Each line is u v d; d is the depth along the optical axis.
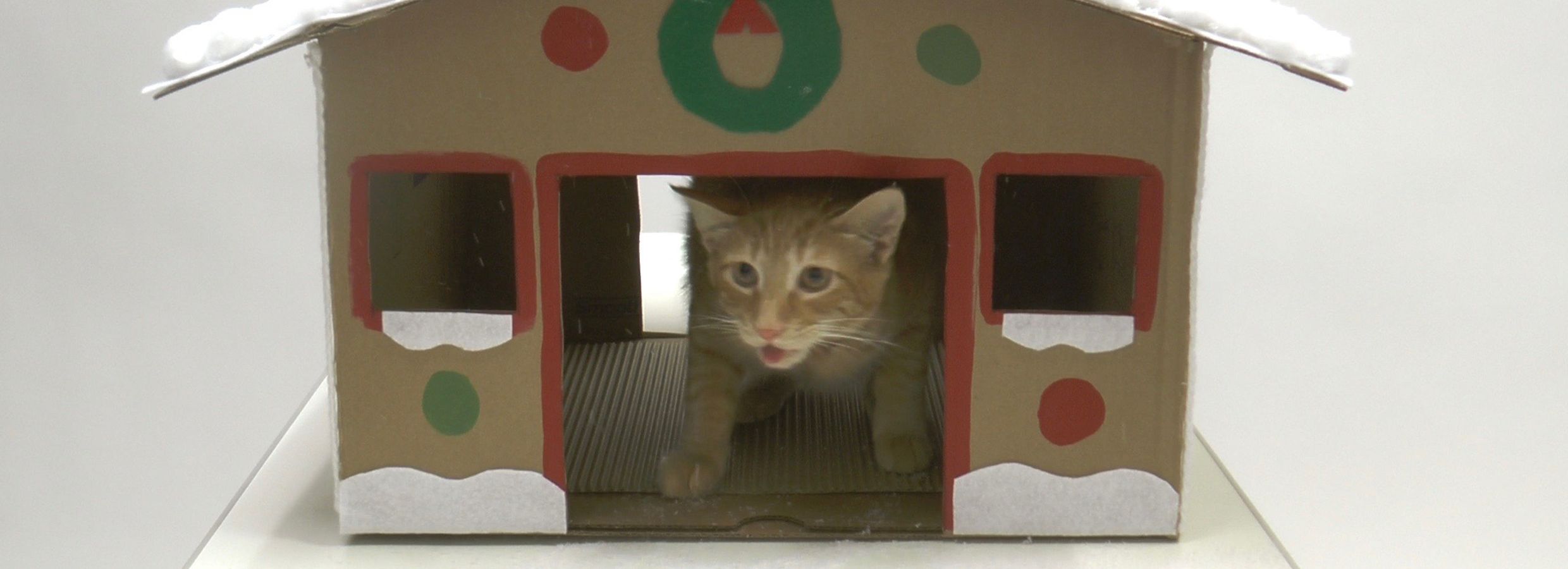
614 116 1.54
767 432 2.07
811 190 1.87
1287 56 1.38
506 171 1.55
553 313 1.60
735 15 1.51
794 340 1.79
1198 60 1.51
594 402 2.23
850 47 1.51
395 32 1.51
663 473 1.80
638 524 1.69
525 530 1.66
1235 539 1.68
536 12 1.51
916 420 1.94
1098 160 1.54
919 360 1.93
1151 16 1.43
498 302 2.06
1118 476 1.64
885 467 1.90
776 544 1.67
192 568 1.60
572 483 1.84
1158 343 1.60
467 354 1.61
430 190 1.87
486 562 1.62
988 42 1.51
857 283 1.81
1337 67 1.39
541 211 1.57
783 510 1.75
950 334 1.61
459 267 2.03
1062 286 1.92
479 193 2.03
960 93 1.52
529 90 1.53
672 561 1.62
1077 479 1.65
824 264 1.78
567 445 2.00
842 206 1.81
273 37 1.42
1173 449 1.63
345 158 1.55
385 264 1.69
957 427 1.63
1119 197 1.74
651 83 1.53
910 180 1.93
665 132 1.54
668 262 3.14
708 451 1.84
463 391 1.62
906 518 1.72
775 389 2.14
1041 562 1.62
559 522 1.66
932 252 1.94
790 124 1.53
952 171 1.55
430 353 1.61
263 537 1.69
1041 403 1.62
